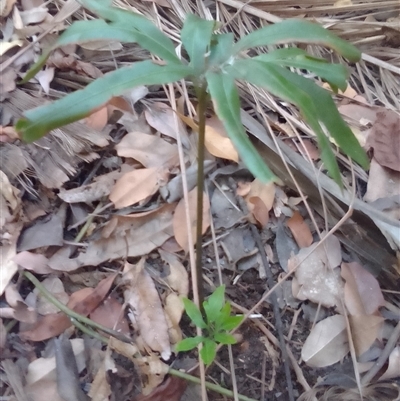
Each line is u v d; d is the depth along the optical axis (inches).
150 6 21.0
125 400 14.6
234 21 22.4
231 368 15.3
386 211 18.3
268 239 18.1
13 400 13.9
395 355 16.1
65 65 18.8
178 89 19.7
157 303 15.8
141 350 15.2
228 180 18.6
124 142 18.1
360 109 20.9
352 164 19.0
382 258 17.7
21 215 16.1
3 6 19.1
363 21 23.8
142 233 16.9
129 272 16.3
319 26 11.2
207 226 17.4
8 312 14.8
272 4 23.0
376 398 15.6
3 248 15.7
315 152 19.5
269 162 19.0
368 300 16.9
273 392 15.6
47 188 16.9
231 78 10.0
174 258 16.8
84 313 15.5
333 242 17.9
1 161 16.6
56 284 15.8
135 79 9.9
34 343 14.9
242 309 16.6
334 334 16.4
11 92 18.0
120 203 17.1
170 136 18.6
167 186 17.5
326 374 16.0
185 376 14.8
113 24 11.0
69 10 19.6
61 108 9.5
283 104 20.3
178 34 20.8
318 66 11.6
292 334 16.6
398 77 22.9
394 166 19.1
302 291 17.0
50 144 17.3
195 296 15.6
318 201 18.5
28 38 19.1
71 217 17.1
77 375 14.6
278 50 11.5
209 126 18.8
